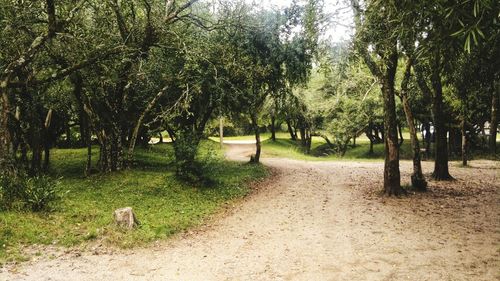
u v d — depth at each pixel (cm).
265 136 7338
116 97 1934
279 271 839
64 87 1845
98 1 1553
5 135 1330
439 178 2158
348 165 3125
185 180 1861
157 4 1689
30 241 966
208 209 1475
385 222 1264
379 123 4488
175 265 880
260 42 2441
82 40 1446
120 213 1111
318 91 4366
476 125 4009
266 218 1373
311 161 3578
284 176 2486
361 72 2516
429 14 736
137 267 862
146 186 1716
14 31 1378
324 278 794
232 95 2311
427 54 831
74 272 816
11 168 1336
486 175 2347
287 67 2614
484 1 563
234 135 7988
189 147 1892
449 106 3030
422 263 869
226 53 2038
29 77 1424
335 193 1844
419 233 1121
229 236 1141
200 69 1973
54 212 1192
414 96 3044
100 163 1988
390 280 776
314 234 1143
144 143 3400
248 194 1866
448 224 1216
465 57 1288
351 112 4262
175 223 1223
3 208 1132
